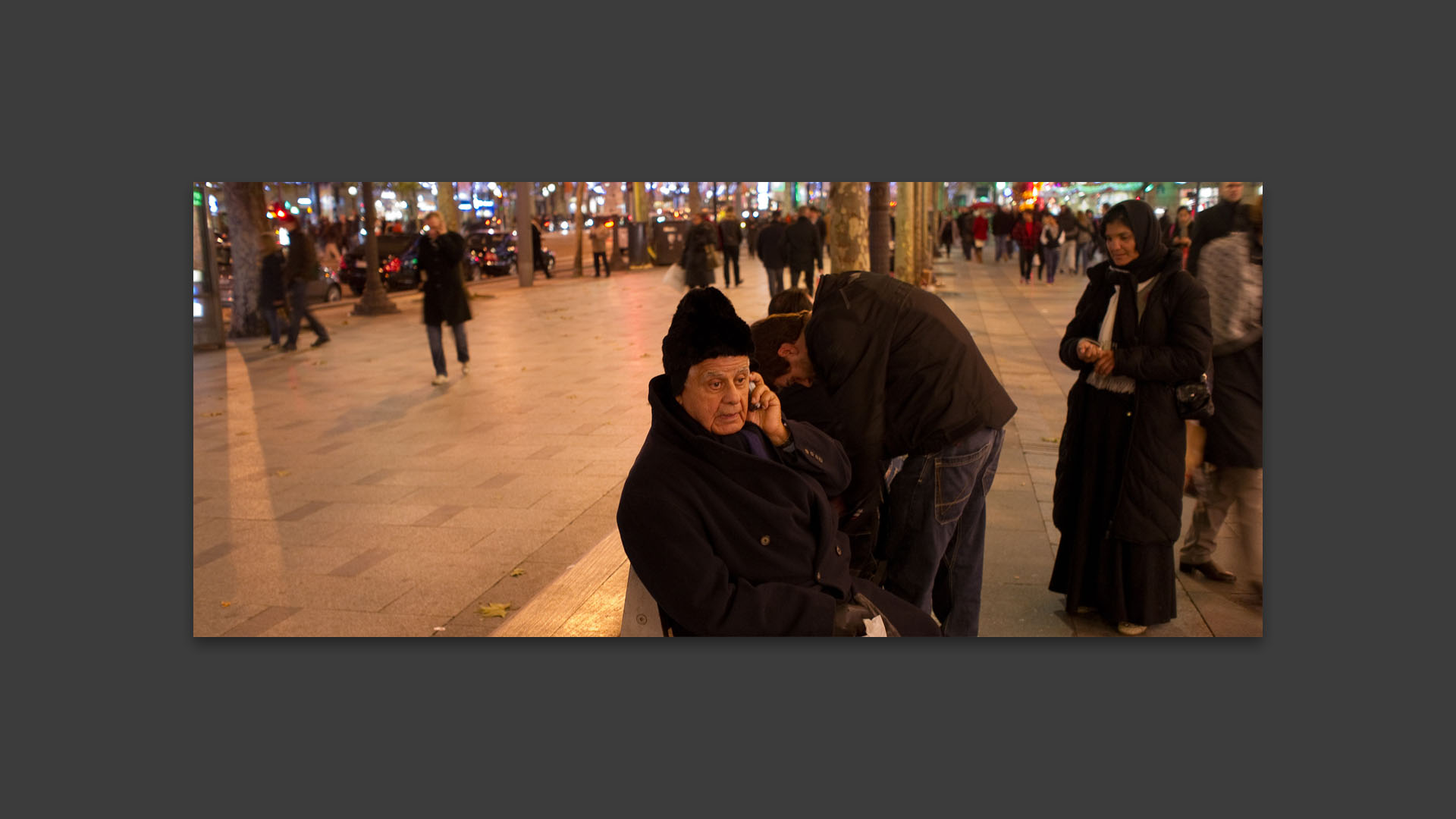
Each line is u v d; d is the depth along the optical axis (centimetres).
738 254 2261
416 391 1005
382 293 1820
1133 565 382
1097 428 391
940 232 3453
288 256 1347
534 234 2695
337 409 916
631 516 226
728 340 226
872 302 308
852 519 311
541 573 496
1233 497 422
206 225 1316
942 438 310
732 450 230
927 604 329
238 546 536
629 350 1276
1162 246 372
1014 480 604
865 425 309
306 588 473
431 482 662
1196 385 372
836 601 248
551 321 1658
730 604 227
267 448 764
